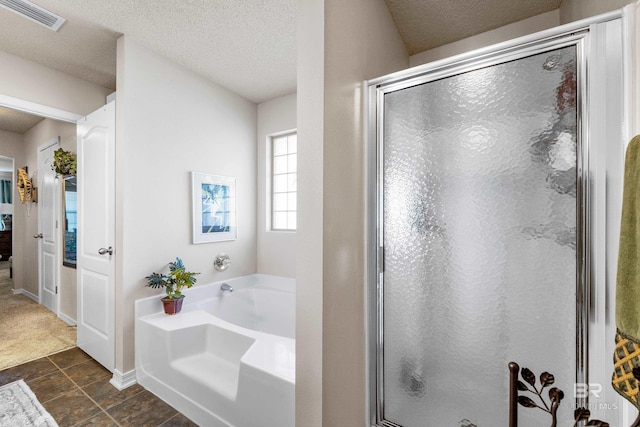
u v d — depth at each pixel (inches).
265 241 131.0
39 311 144.5
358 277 57.8
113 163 88.9
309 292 48.5
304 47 49.6
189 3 73.2
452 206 52.3
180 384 74.9
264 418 58.5
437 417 53.7
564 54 43.1
